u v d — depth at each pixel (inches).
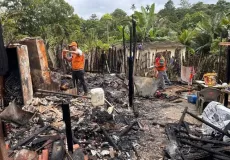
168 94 356.2
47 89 300.0
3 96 263.1
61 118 225.9
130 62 259.6
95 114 221.1
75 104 261.7
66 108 132.1
